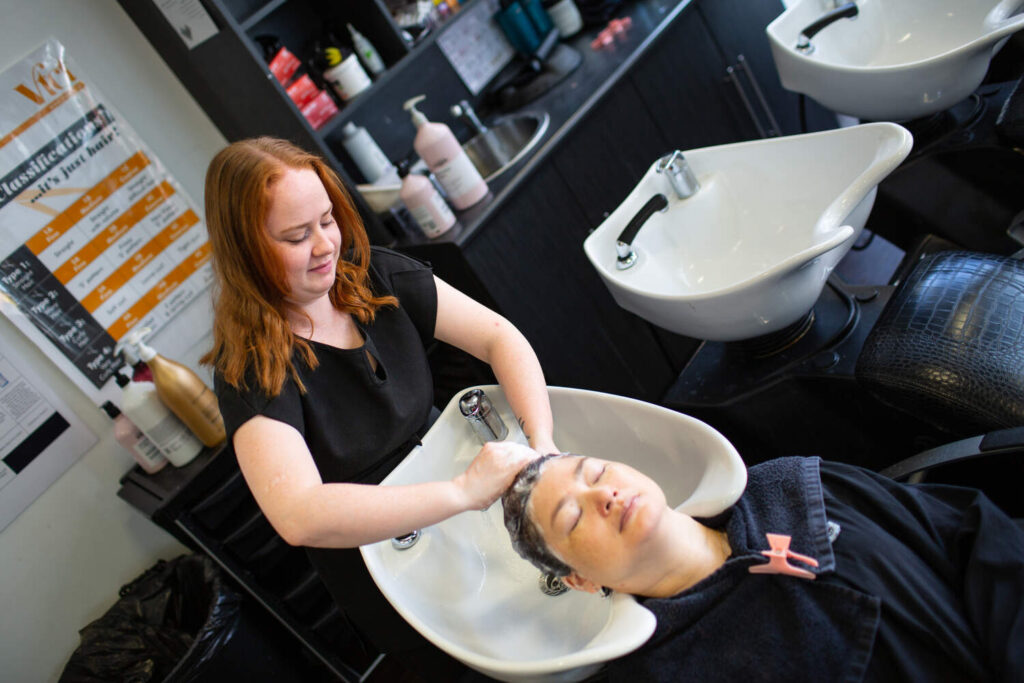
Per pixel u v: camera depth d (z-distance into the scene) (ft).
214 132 6.22
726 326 4.19
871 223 6.06
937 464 3.38
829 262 3.94
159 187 5.90
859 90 5.12
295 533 2.92
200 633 5.06
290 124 5.55
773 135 7.93
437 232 5.50
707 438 3.06
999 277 3.85
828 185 4.39
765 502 3.03
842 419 4.68
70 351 5.45
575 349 6.14
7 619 5.24
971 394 3.55
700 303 3.98
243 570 5.41
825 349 4.70
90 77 5.50
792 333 4.86
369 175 6.30
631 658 2.74
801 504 2.92
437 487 2.98
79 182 5.49
